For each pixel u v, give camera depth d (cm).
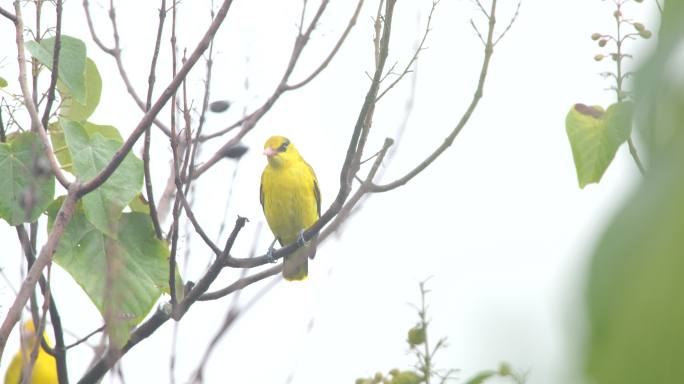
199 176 960
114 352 653
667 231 115
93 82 993
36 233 879
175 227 795
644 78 124
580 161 577
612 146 568
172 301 829
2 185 808
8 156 816
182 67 769
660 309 112
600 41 597
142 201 1016
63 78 851
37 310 823
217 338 647
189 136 795
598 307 114
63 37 866
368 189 848
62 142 996
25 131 826
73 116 991
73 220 857
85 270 835
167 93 774
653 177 120
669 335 112
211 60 795
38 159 816
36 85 880
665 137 121
